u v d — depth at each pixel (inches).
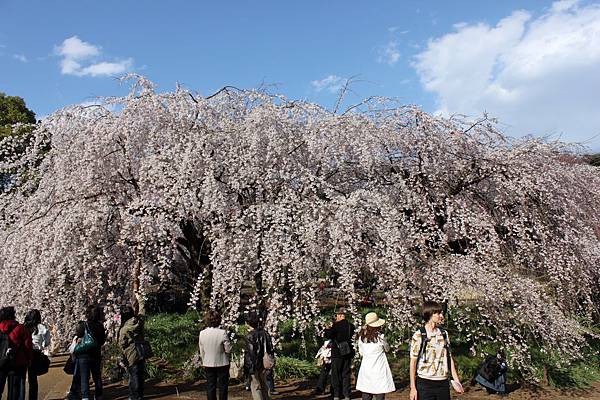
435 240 312.3
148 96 321.1
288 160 308.3
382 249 270.8
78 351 232.7
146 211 285.4
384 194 309.0
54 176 319.0
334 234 261.7
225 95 364.5
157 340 344.8
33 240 273.9
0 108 764.0
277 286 269.4
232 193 298.0
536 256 321.4
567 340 280.8
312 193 294.5
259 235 270.8
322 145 301.4
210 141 300.5
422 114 331.6
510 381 289.4
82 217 282.4
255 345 218.2
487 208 339.0
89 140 304.7
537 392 275.3
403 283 270.2
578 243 315.3
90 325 237.9
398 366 301.7
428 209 308.3
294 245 264.5
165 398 253.9
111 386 280.2
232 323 266.8
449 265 281.4
